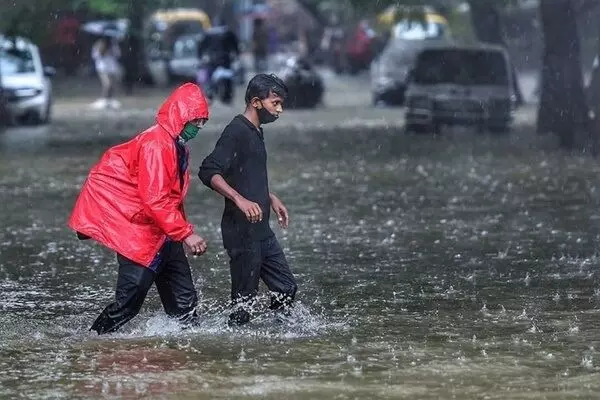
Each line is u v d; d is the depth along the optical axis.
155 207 16.45
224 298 20.19
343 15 118.50
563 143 50.09
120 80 95.62
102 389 14.50
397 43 80.12
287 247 25.34
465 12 96.19
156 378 14.97
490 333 17.41
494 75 59.00
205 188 36.47
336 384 14.61
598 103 50.94
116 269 23.30
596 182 36.81
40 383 14.83
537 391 14.23
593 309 19.00
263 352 16.31
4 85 63.38
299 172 40.59
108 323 17.30
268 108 17.41
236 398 14.04
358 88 99.94
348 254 24.42
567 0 52.22
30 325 18.33
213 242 26.20
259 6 138.88
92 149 50.22
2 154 48.28
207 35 75.44
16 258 24.53
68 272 22.98
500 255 24.03
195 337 17.19
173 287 17.58
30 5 54.62
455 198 33.34
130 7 72.12
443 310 19.06
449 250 24.75
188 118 16.62
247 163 17.31
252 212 16.75
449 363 15.61
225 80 74.94
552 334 17.27
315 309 19.14
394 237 26.52
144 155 16.48
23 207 32.47
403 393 14.20
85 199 16.97
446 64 59.41
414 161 44.41
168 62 99.69
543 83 54.25
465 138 55.53
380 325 18.02
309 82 76.88
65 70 99.19
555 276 21.81
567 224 28.14
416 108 58.53
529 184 36.53
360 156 46.53
